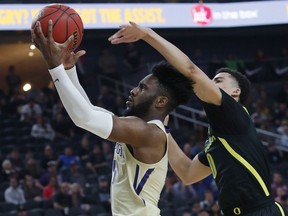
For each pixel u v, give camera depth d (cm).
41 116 1428
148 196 337
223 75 421
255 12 1431
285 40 1919
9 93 1580
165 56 343
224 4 1421
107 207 1134
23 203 1106
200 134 1474
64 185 1114
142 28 338
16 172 1165
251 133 385
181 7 1380
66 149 1270
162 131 339
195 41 1853
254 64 1747
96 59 1770
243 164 379
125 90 1667
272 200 386
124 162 337
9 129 1412
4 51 1752
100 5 1311
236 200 381
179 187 1189
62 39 322
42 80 1814
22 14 1247
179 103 353
